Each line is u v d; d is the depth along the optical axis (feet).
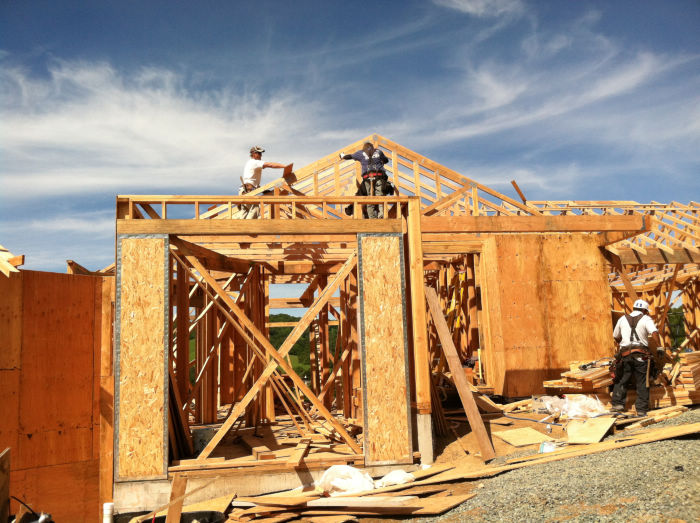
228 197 23.70
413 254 24.52
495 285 36.47
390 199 24.73
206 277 23.39
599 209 49.26
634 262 41.11
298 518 18.66
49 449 23.85
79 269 33.53
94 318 26.03
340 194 38.11
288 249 34.65
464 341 43.29
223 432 22.30
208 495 21.17
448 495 18.94
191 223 22.57
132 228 22.22
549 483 17.11
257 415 29.45
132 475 20.98
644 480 15.60
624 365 26.37
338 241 31.32
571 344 36.04
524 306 36.04
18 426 22.98
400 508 17.60
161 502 20.94
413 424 24.97
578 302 36.55
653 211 49.78
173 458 22.45
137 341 21.62
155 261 22.16
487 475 20.29
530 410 30.53
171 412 22.86
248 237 30.71
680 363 28.63
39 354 23.89
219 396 43.45
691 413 24.49
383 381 22.91
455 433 26.94
